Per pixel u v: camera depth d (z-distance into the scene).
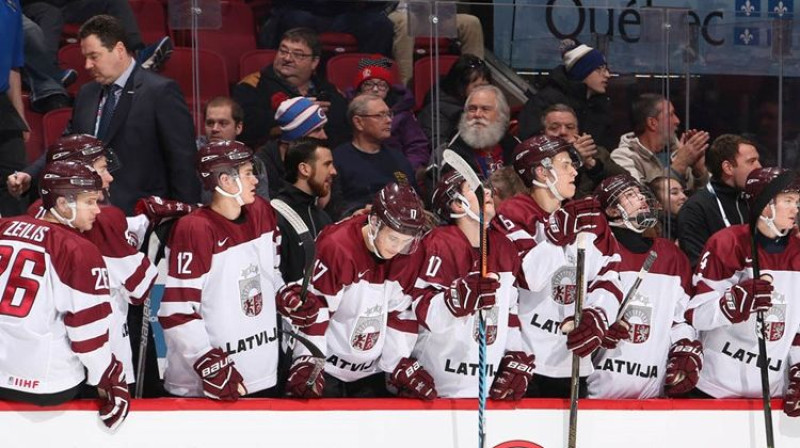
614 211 20.14
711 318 20.27
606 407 19.91
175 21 23.12
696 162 24.61
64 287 17.42
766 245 20.59
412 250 18.72
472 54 23.95
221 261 18.59
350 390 19.98
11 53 22.59
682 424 20.19
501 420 19.59
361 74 23.62
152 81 21.80
